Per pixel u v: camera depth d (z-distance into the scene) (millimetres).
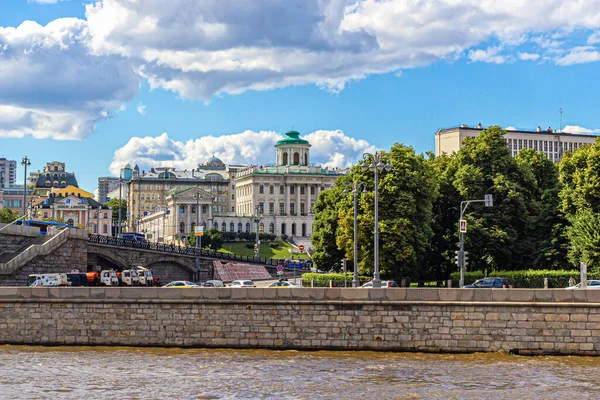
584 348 54719
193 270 138500
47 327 59719
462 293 55906
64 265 99312
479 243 98688
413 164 98562
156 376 49094
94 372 50375
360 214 99500
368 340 56625
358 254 97125
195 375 49312
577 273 90062
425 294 56250
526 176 103750
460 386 46031
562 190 99562
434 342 55969
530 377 48375
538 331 55125
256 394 44406
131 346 58906
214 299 58250
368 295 56719
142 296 59125
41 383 47375
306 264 166375
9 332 60094
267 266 154375
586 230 89500
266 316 57656
